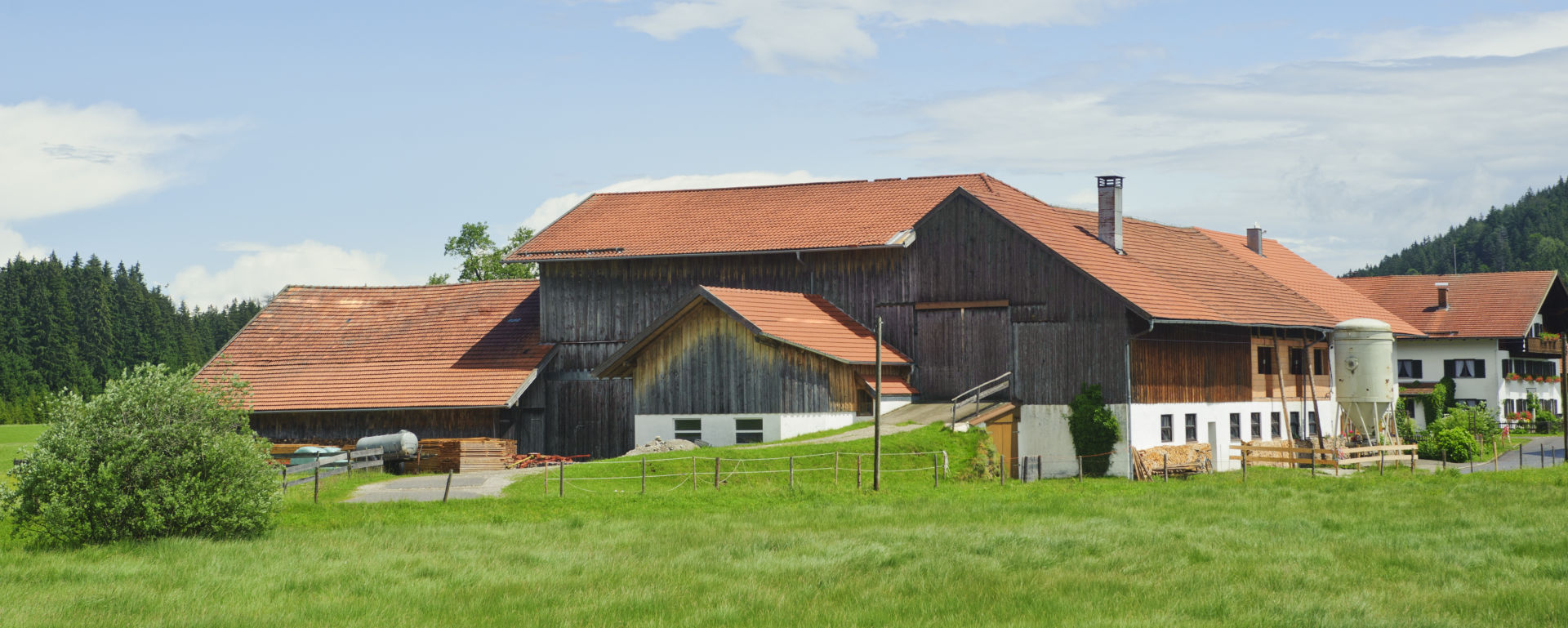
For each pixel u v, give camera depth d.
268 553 24.59
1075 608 18.86
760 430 45.41
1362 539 26.08
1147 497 35.50
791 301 48.38
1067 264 45.22
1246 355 50.28
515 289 58.34
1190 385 46.75
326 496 33.72
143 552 24.86
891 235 48.62
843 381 44.78
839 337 46.62
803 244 49.69
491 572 22.28
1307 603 18.97
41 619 18.39
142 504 26.77
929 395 47.94
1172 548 24.78
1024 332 46.12
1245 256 64.19
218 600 19.88
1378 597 19.61
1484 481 40.00
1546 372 85.06
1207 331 48.00
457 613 18.73
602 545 25.91
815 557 23.89
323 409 50.94
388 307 58.81
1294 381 53.56
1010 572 22.14
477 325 55.88
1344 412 53.16
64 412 27.23
